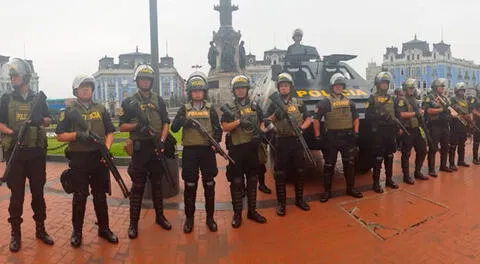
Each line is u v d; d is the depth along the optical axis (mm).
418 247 4445
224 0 26828
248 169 5297
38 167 4551
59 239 4773
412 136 7191
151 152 4852
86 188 4520
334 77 6062
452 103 8406
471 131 8969
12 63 4316
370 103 6730
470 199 6160
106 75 65375
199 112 4918
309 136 6723
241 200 5211
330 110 6027
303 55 7930
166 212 5758
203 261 4176
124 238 4805
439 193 6535
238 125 5031
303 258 4215
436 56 63812
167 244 4613
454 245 4473
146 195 6383
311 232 4922
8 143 4367
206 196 5031
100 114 4562
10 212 4457
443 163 8305
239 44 27266
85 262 4172
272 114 5461
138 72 4730
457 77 66438
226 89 26312
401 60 66500
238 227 5113
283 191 5555
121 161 9859
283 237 4777
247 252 4375
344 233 4875
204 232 4965
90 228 5133
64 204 6254
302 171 5711
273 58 64562
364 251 4367
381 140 6617
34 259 4242
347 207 5848
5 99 4363
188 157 4941
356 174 8023
